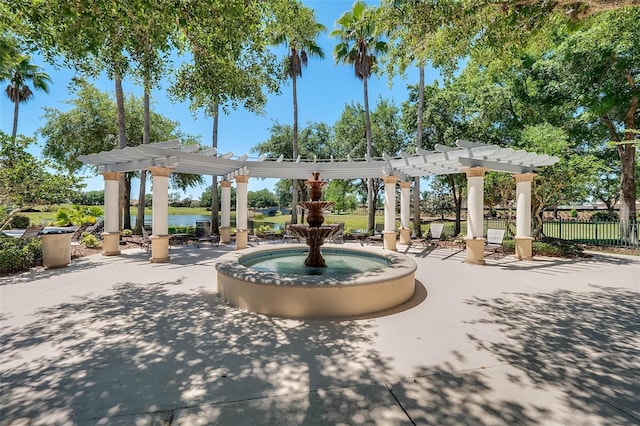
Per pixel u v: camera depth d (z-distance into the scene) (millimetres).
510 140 14281
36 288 5738
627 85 11273
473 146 8289
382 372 2793
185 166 11219
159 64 5172
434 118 15273
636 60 10258
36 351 3170
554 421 2139
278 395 2438
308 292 4207
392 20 4895
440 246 12023
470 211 8484
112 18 3707
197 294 5379
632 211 12086
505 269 7699
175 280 6449
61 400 2354
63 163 16203
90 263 8383
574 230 15750
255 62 5578
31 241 8305
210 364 2926
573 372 2799
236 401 2357
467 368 2867
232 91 5508
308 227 6270
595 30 9508
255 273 4738
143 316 4246
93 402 2332
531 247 9031
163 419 2145
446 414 2211
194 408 2270
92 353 3133
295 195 16812
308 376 2723
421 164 9906
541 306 4754
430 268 7828
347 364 2939
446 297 5246
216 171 12328
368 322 4051
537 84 13109
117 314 4320
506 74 13539
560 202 11656
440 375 2744
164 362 2959
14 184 7656
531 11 4453
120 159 9117
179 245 12531
